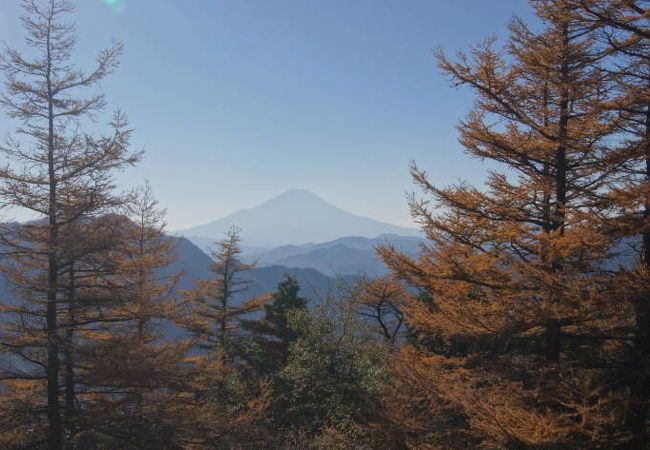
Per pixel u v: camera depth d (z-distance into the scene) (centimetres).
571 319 898
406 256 1093
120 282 1466
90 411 1314
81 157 1297
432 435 1103
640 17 797
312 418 1895
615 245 852
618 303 821
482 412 835
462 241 1063
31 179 1240
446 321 1038
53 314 1280
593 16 865
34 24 1262
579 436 812
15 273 1252
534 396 884
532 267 871
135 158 1348
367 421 1293
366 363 1866
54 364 1245
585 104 881
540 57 955
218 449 1412
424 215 1070
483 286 1109
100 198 1287
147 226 1992
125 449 1267
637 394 856
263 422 1750
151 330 1579
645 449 819
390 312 2322
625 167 882
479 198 1023
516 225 955
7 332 1256
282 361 2772
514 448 859
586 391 859
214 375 1553
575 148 910
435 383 1009
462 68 1008
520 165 1036
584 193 937
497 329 935
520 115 991
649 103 839
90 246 1269
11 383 1372
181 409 1508
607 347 983
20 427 1228
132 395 1403
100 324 1427
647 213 835
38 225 1296
